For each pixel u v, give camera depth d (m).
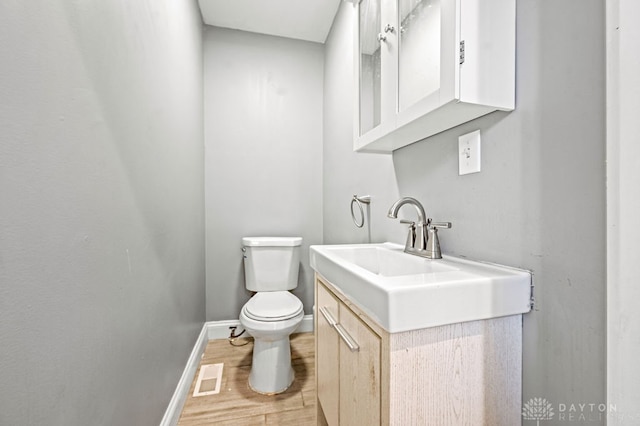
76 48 0.62
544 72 0.61
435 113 0.74
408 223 1.03
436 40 0.74
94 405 0.68
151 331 1.03
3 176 0.45
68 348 0.59
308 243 2.32
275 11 1.97
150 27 1.07
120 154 0.82
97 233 0.70
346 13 1.81
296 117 2.29
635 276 0.47
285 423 1.29
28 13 0.50
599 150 0.52
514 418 0.65
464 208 0.85
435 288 0.57
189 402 1.42
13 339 0.46
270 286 2.00
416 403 0.58
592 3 0.52
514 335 0.65
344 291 0.76
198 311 1.86
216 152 2.14
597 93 0.52
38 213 0.52
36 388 0.51
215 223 2.14
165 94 1.23
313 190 2.33
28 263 0.49
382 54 1.02
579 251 0.55
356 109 1.22
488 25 0.66
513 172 0.69
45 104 0.53
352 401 0.76
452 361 0.60
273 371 1.51
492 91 0.67
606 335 0.50
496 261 0.74
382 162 1.37
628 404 0.48
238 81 2.18
